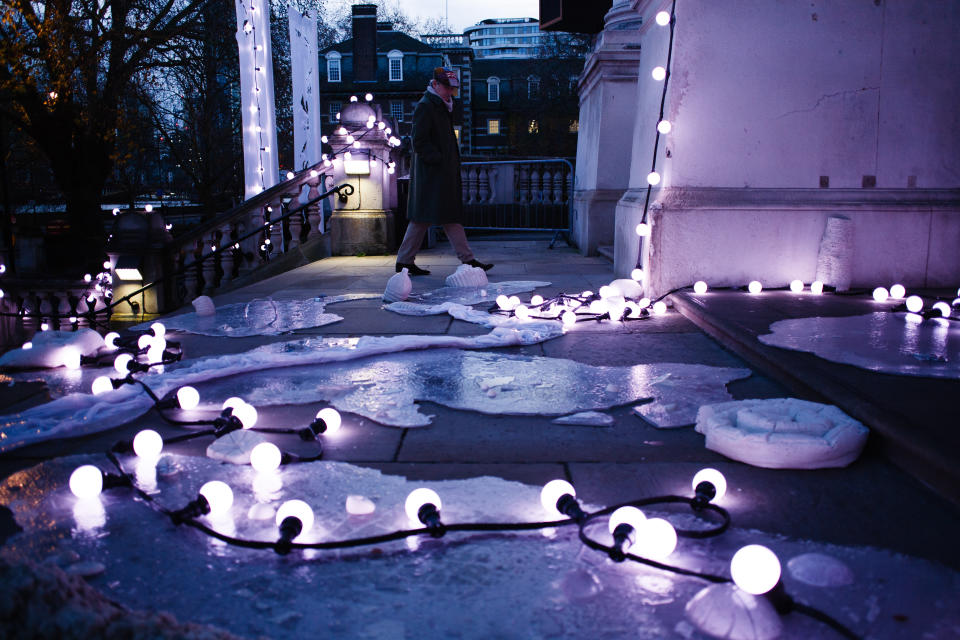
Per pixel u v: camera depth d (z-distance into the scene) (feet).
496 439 9.01
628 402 10.40
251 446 8.46
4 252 42.96
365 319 17.25
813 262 18.80
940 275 18.90
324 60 167.73
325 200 36.04
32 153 63.26
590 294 19.02
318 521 6.72
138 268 25.22
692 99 18.42
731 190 18.69
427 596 5.52
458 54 182.09
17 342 33.73
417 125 23.31
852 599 5.39
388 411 9.97
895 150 18.71
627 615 5.24
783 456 7.95
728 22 18.19
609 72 30.04
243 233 30.53
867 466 8.04
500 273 25.72
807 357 11.24
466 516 6.79
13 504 7.14
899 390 9.35
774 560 5.04
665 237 18.61
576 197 36.24
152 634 4.06
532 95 146.82
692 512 6.93
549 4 32.71
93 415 9.52
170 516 6.54
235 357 12.63
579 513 6.33
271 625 5.14
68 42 49.34
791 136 18.61
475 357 13.12
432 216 24.08
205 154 70.85
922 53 18.43
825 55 18.34
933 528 6.57
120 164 63.26
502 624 5.15
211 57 59.31
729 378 11.59
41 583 4.25
